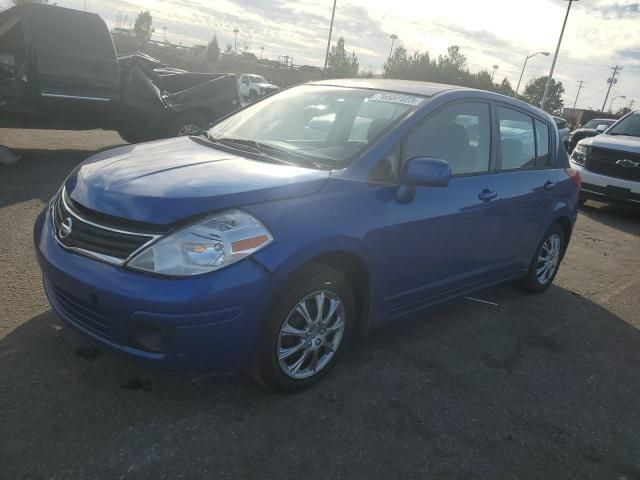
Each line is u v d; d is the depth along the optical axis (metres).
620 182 8.87
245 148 3.41
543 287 5.05
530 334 4.14
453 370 3.43
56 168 7.77
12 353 3.00
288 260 2.58
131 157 3.14
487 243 3.97
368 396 3.02
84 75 8.34
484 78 68.06
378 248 3.06
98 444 2.42
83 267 2.51
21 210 5.60
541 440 2.87
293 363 2.88
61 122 8.49
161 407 2.71
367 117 3.46
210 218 2.47
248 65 62.53
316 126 3.58
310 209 2.73
